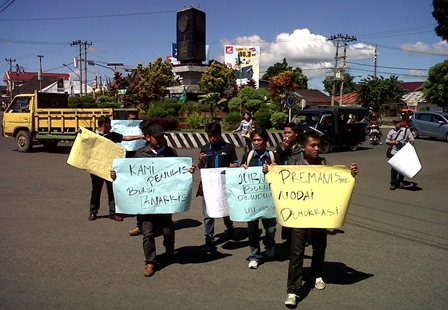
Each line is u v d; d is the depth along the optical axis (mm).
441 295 4508
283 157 5797
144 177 5082
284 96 32688
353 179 4469
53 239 6188
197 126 25094
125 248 5859
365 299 4395
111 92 47812
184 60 38938
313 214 4391
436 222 7605
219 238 6566
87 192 9586
